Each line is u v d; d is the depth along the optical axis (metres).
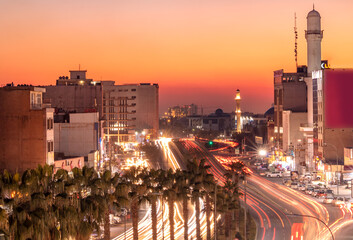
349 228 110.44
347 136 196.75
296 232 107.19
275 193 162.50
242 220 117.69
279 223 117.00
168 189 83.62
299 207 138.38
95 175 70.38
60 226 58.56
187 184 88.31
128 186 72.81
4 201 53.16
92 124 169.38
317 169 195.25
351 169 180.12
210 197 94.00
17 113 118.75
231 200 101.81
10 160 118.75
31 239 53.75
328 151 196.38
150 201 79.25
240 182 182.00
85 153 169.00
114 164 187.88
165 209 133.38
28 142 118.50
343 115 196.62
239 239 98.69
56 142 168.75
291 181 181.75
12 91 118.88
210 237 97.62
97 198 66.25
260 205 141.00
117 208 70.50
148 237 100.44
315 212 131.12
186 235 86.56
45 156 118.56
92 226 65.81
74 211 59.66
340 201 140.25
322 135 198.25
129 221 117.12
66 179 64.00
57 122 174.62
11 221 53.03
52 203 59.12
